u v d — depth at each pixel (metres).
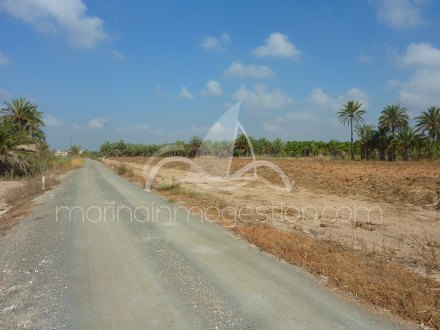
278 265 6.80
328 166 40.00
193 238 8.97
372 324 4.56
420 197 15.76
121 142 85.12
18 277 6.83
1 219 14.32
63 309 5.25
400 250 8.00
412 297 5.14
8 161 36.25
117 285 6.09
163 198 16.19
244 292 5.63
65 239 9.43
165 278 6.34
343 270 6.27
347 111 70.06
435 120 63.97
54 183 26.53
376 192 18.11
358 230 10.12
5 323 4.93
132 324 4.73
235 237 8.96
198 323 4.71
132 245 8.56
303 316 4.80
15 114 51.62
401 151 60.84
